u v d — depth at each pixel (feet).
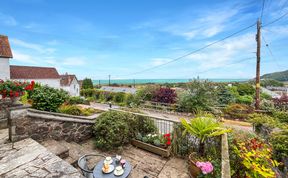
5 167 6.60
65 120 11.91
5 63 42.37
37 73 69.46
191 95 32.68
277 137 12.26
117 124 12.10
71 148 10.84
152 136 12.64
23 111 9.48
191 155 9.87
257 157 8.08
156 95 40.11
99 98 63.87
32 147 8.48
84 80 94.53
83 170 6.98
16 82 9.77
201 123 10.09
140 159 10.94
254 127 20.27
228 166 5.94
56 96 12.51
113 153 11.68
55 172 6.32
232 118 29.40
